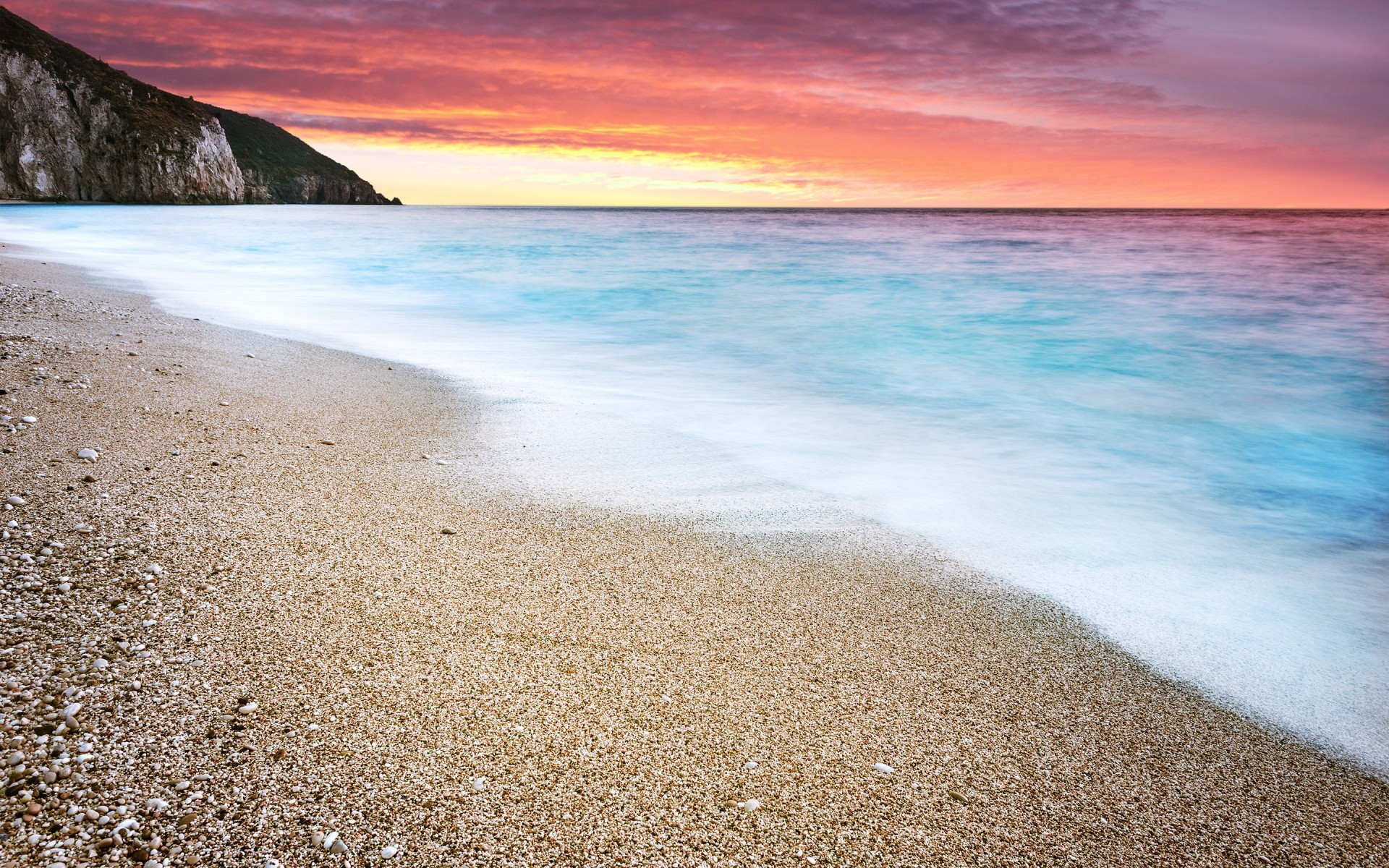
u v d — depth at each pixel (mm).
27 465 4957
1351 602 4691
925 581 4641
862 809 2768
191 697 3010
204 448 5734
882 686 3535
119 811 2428
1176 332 15031
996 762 3078
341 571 4137
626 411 8273
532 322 15000
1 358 7172
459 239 41000
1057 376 11477
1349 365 12336
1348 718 3523
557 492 5633
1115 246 38219
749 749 3027
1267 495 6723
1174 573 5012
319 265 24828
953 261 29875
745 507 5602
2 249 23266
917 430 8328
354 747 2832
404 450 6297
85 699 2912
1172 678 3771
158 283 17500
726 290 20859
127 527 4320
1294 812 2932
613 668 3492
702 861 2477
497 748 2904
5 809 2373
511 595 4066
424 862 2371
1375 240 41094
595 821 2600
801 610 4168
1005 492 6449
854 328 15156
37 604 3484
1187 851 2713
